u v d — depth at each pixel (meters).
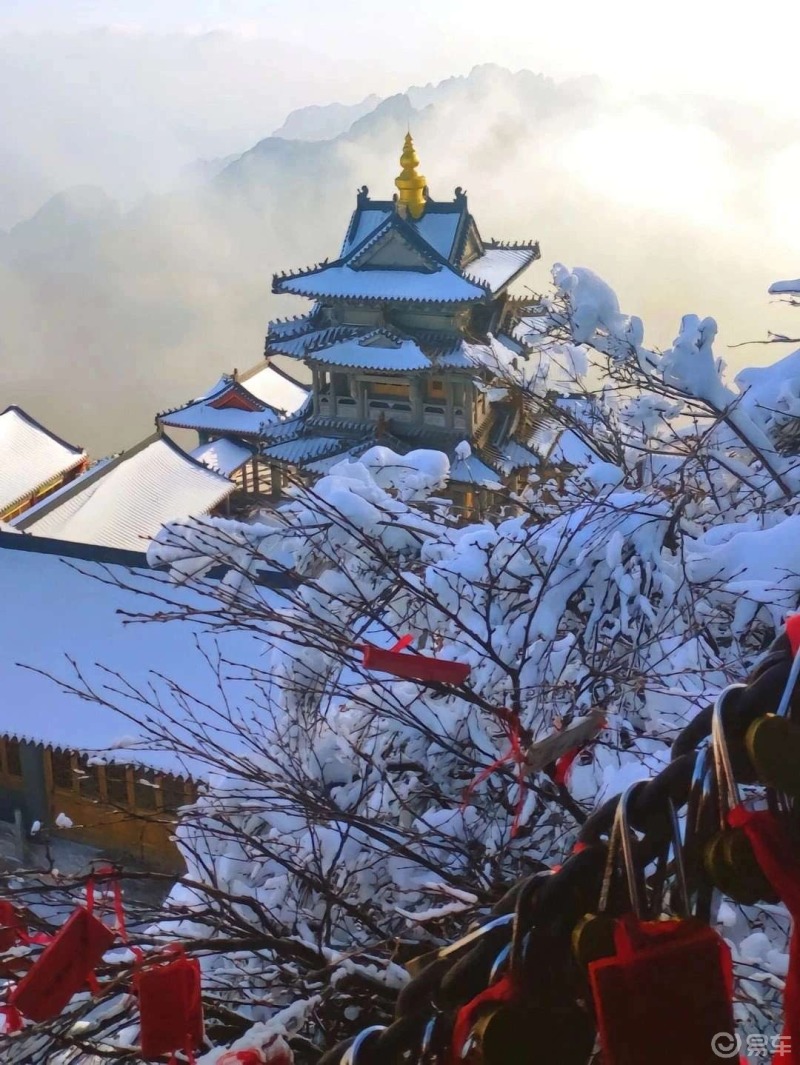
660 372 9.29
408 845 7.10
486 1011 1.70
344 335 29.97
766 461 8.33
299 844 7.24
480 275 30.91
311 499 8.10
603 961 1.56
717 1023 1.53
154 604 19.42
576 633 7.42
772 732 1.54
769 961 4.84
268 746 8.21
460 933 5.60
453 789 7.61
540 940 1.72
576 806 5.86
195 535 8.08
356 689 7.76
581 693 6.61
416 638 8.16
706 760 1.66
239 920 5.81
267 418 43.44
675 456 9.75
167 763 15.12
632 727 6.37
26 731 18.55
